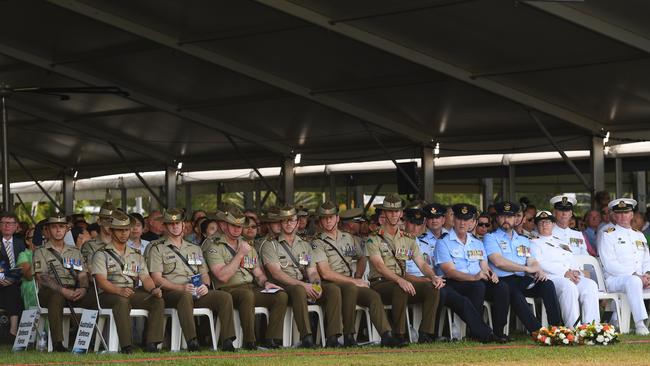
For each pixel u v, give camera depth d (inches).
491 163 1032.2
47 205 2076.8
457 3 608.4
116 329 505.7
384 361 435.8
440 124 880.3
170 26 746.2
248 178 1203.2
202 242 584.7
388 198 553.6
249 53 773.9
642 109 765.9
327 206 561.6
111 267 513.7
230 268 533.3
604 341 499.8
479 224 622.5
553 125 833.5
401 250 550.9
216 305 510.3
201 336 569.3
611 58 661.3
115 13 739.4
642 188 957.2
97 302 508.1
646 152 901.2
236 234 542.6
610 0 573.3
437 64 716.0
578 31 629.9
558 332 503.2
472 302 540.7
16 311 575.5
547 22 623.5
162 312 506.9
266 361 440.1
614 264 591.2
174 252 526.6
